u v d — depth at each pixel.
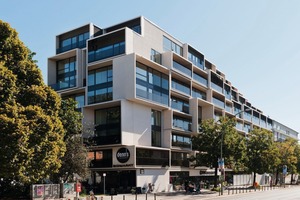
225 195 38.31
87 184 40.69
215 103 59.78
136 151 38.16
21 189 28.92
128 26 45.03
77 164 31.52
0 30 24.09
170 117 45.06
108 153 40.16
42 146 22.44
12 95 22.17
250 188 55.62
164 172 43.78
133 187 37.75
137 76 39.66
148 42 44.50
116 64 40.19
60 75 46.47
